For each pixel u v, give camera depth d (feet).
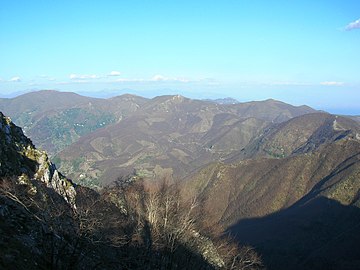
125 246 123.03
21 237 87.25
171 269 136.36
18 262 77.87
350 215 428.15
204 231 187.21
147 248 132.36
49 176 126.11
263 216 535.19
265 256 348.59
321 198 482.69
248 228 465.06
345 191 476.95
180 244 147.13
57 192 123.65
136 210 148.66
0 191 97.35
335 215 436.35
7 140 123.03
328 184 521.65
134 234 128.67
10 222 89.86
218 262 168.04
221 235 249.75
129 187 162.20
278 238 403.34
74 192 132.67
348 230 392.88
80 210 101.81
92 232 100.68
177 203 161.99
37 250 87.61
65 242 94.68
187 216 158.30
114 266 110.11
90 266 98.07
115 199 149.18
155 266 134.62
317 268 335.88
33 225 93.81
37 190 109.60
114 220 119.24
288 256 361.51
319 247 379.35
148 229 138.51
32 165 125.90
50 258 88.74
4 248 79.61
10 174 109.70
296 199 554.46
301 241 393.70
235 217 549.95
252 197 591.37
